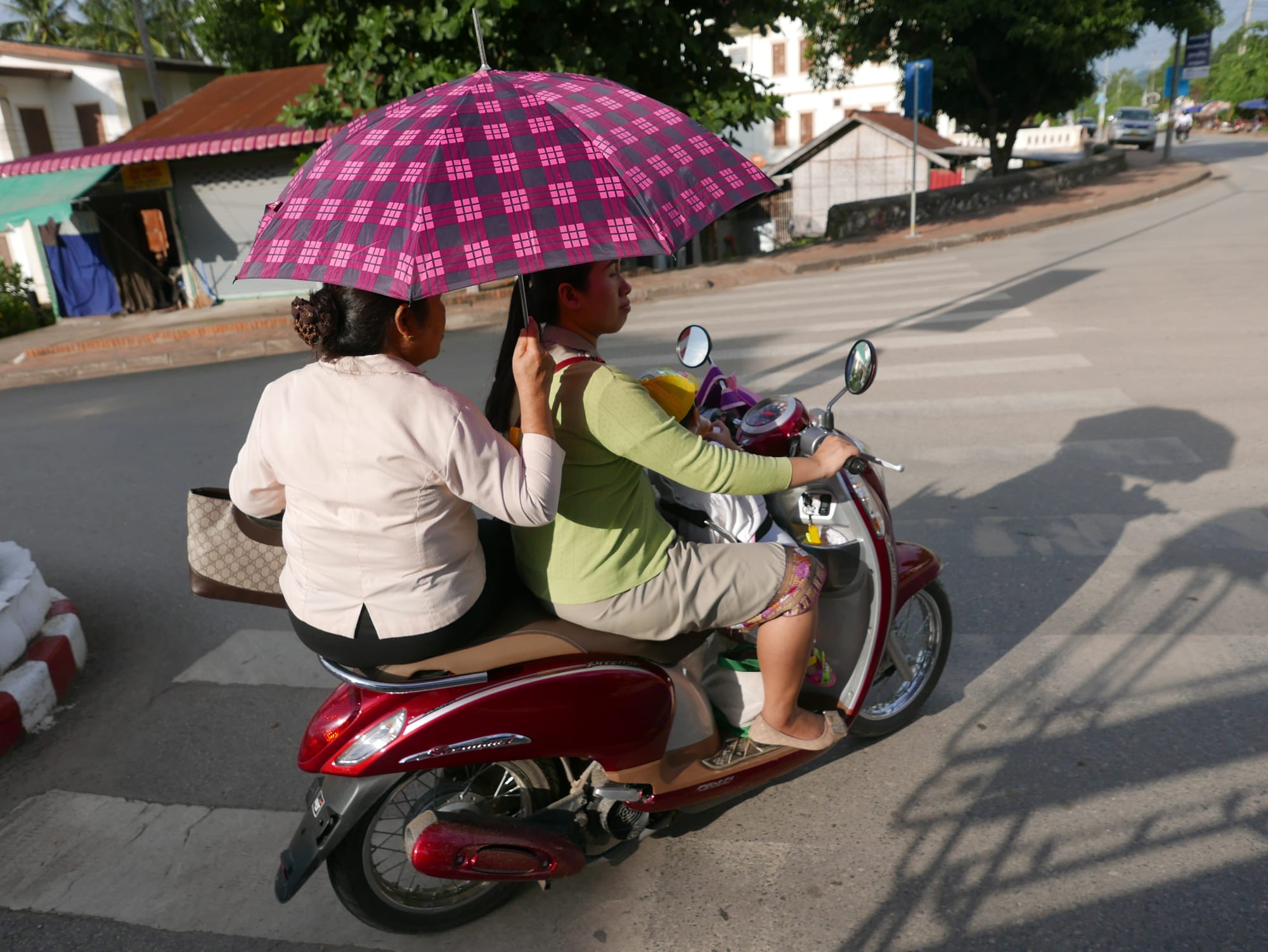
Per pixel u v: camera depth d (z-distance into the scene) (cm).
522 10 1323
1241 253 1168
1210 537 430
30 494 673
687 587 227
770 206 3080
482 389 838
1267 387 633
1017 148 3972
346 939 248
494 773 257
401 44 1379
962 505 491
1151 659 342
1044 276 1140
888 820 274
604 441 205
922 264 1390
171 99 2664
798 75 4369
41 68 2378
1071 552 428
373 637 200
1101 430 580
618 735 231
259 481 203
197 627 439
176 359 1297
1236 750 289
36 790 324
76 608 466
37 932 257
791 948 233
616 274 212
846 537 272
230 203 1755
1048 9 2091
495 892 252
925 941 230
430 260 168
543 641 218
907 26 2277
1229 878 240
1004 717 318
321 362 195
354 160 187
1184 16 2167
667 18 1384
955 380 715
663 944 238
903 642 318
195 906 263
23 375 1288
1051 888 242
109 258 1823
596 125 189
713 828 279
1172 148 3806
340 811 215
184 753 339
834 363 802
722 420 280
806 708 281
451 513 197
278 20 1406
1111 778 282
